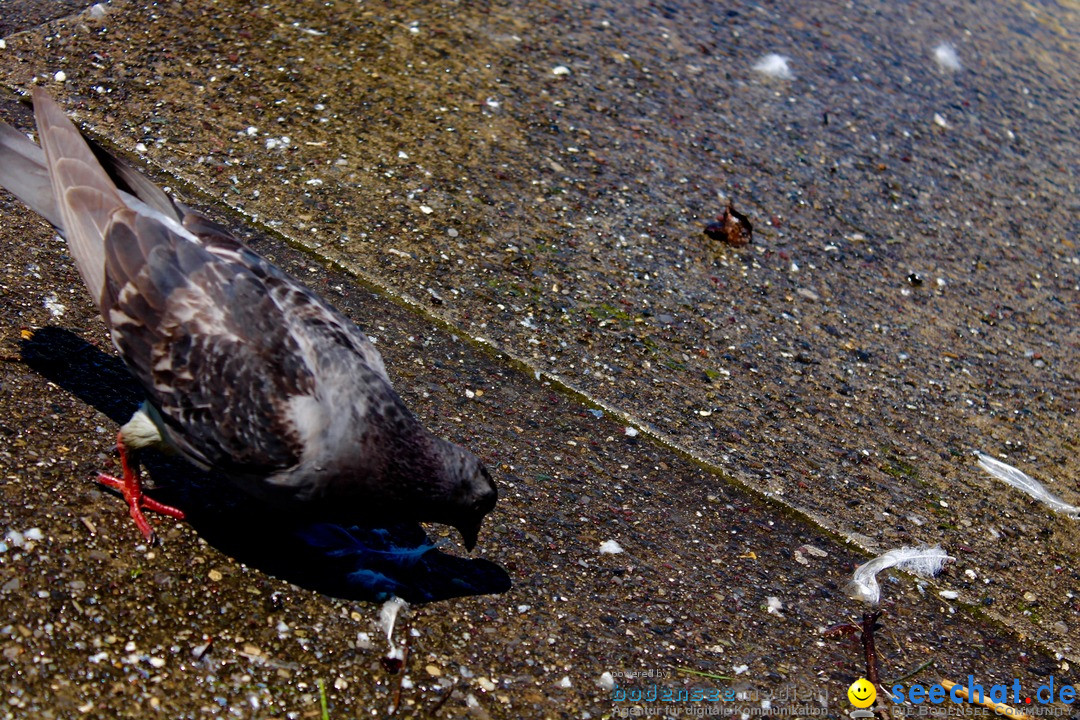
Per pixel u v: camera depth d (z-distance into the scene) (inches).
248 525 135.9
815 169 257.4
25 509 124.8
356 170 208.1
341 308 174.9
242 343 123.3
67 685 109.3
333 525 140.2
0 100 197.5
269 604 125.6
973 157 286.4
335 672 120.0
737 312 206.1
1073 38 385.1
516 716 120.7
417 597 132.6
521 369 177.2
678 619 139.8
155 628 118.0
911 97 305.1
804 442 180.1
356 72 235.3
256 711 113.1
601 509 154.6
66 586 118.6
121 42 222.7
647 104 259.1
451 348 175.9
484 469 132.0
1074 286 248.4
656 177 235.0
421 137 222.7
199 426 122.8
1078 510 181.5
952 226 254.8
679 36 293.7
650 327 195.2
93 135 195.8
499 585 137.8
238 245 137.6
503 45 262.1
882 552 161.3
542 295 193.9
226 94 217.2
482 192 213.3
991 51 352.2
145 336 125.3
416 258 192.1
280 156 205.6
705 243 221.3
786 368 195.9
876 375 201.2
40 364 146.0
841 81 300.0
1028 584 163.6
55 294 159.3
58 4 230.8
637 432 171.6
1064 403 209.0
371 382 128.2
